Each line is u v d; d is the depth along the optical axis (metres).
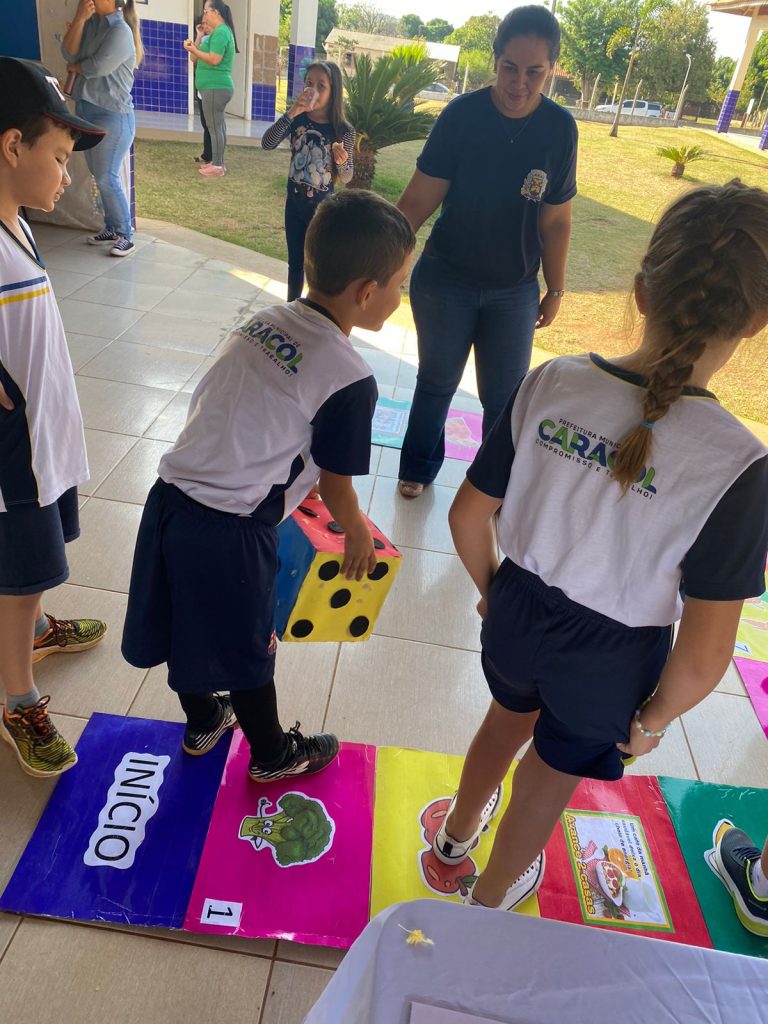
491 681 1.39
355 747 2.01
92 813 1.75
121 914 1.56
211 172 8.83
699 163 11.55
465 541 1.31
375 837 1.79
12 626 1.67
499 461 1.21
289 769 1.85
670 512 1.04
